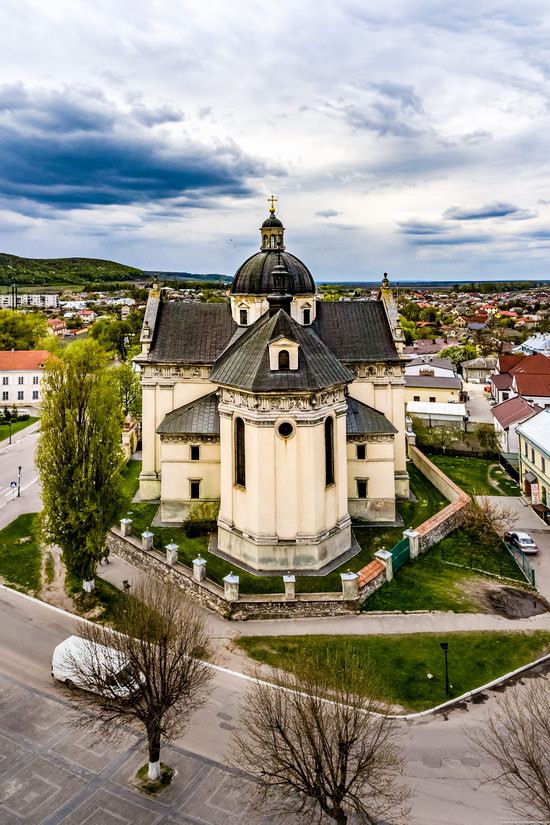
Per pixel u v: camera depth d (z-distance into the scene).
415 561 47.31
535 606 41.25
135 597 31.92
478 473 77.19
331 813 21.09
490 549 50.56
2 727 29.62
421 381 121.81
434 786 25.31
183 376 57.44
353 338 59.00
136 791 25.48
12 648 36.56
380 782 23.09
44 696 32.06
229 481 46.53
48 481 41.22
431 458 84.81
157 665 26.47
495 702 30.92
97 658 26.48
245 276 58.66
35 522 48.44
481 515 51.66
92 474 41.75
